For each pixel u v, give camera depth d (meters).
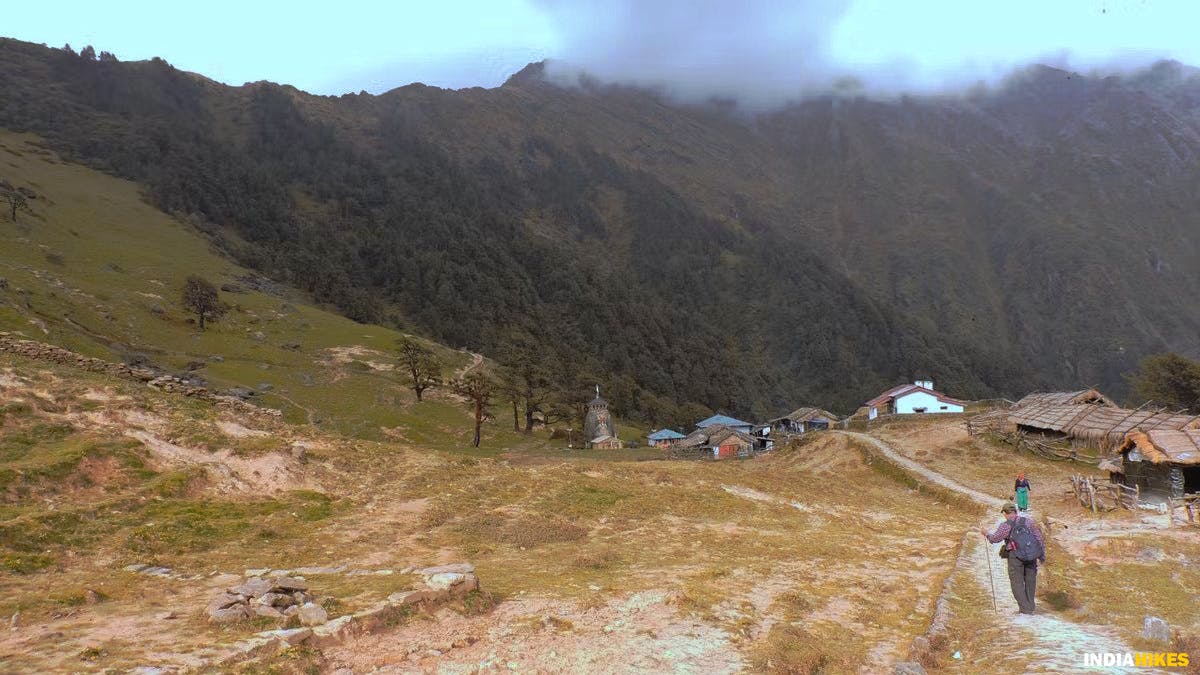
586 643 11.07
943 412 87.94
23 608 11.07
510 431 90.38
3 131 197.38
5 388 23.47
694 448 78.44
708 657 10.66
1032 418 56.47
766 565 19.11
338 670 9.37
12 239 108.00
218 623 10.64
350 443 31.25
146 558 15.35
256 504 21.08
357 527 20.52
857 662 11.05
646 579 16.22
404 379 101.56
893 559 21.64
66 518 16.38
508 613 12.62
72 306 86.06
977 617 13.70
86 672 8.35
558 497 27.00
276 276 172.62
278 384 87.12
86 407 24.33
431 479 27.44
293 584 12.23
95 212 155.12
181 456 23.11
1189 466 32.56
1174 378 74.00
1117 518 28.84
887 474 50.97
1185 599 14.65
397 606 11.73
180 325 101.56
